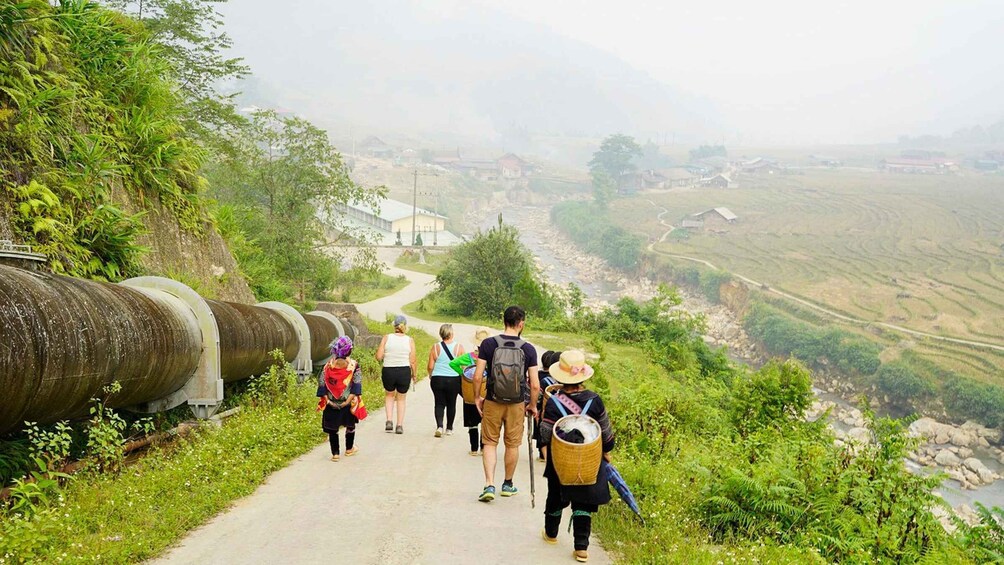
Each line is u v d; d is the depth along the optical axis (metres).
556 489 5.63
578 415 5.46
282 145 35.47
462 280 51.66
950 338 71.44
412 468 8.37
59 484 6.14
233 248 22.19
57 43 11.51
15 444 6.05
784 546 5.66
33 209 9.30
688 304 97.50
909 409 59.16
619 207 165.12
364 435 10.63
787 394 12.48
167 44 25.28
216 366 8.88
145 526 5.49
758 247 120.31
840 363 66.00
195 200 15.63
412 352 10.82
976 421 54.88
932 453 46.09
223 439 8.27
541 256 133.12
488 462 6.91
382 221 113.56
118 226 10.93
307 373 13.84
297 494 7.03
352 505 6.64
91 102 11.97
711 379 21.16
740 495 6.72
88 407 6.68
